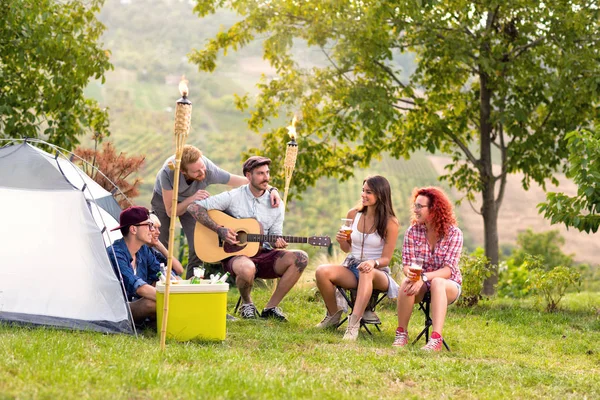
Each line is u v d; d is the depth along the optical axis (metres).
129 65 122.69
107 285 5.59
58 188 5.75
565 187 79.25
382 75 13.23
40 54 11.64
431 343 5.68
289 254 6.76
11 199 5.69
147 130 98.88
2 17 11.10
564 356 6.14
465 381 4.64
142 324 5.79
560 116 12.30
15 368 3.92
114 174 9.14
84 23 12.77
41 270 5.59
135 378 3.90
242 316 6.78
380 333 6.59
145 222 5.79
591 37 11.82
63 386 3.66
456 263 6.06
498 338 6.84
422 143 13.26
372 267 6.09
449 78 13.02
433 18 12.46
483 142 13.16
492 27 12.63
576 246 75.50
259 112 14.26
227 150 93.69
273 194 6.83
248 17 13.92
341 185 82.44
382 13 11.59
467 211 75.94
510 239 74.19
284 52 13.47
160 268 6.04
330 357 5.01
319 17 12.95
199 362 4.51
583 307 9.64
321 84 13.33
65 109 12.52
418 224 6.17
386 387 4.37
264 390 3.89
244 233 6.67
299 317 7.28
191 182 6.92
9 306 5.48
